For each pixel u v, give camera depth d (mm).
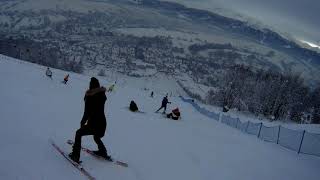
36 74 40188
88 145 9672
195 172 10031
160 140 13914
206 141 16844
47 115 13500
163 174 8891
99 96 7742
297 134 27078
